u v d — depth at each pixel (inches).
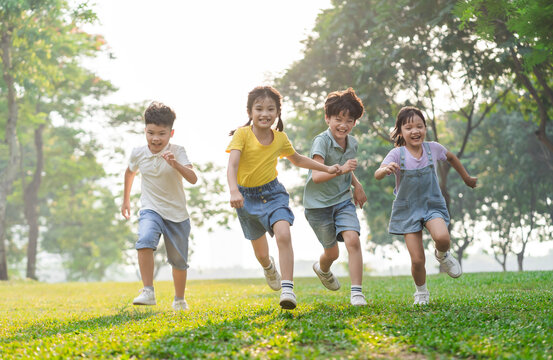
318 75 754.2
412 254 210.2
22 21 853.2
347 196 218.2
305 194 221.5
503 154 1098.7
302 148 1122.0
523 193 1130.7
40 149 1250.0
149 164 226.2
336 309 199.5
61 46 971.9
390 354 130.9
